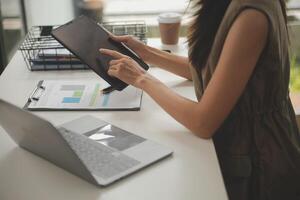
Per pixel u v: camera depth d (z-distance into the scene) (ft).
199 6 4.37
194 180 3.51
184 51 6.21
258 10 3.81
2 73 5.62
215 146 4.33
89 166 3.61
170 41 6.43
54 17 7.55
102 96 4.87
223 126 4.33
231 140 4.33
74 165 3.43
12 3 6.70
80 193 3.37
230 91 3.90
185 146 3.97
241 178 4.36
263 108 4.27
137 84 4.55
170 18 6.31
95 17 7.48
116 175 3.50
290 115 4.62
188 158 3.80
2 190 3.43
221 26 4.07
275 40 3.91
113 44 5.14
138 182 3.48
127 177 3.53
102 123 4.31
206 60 4.42
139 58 5.24
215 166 3.69
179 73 5.31
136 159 3.71
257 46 3.84
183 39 6.54
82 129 4.19
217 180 3.51
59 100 4.78
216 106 3.95
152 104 4.73
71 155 3.31
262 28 3.80
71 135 4.07
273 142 4.32
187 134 4.16
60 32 4.83
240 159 4.31
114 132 4.14
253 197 4.47
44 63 5.69
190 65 4.82
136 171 3.58
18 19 7.06
